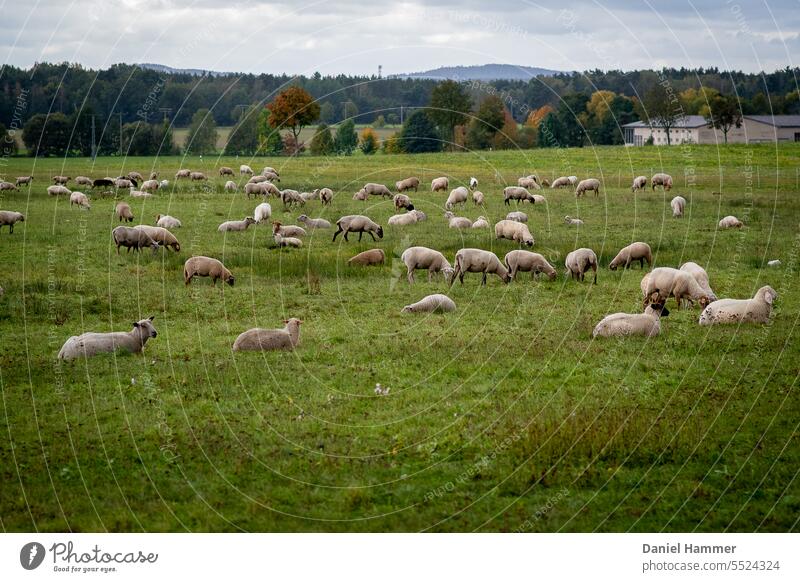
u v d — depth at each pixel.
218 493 11.14
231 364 16.11
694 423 13.08
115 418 13.31
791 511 10.85
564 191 51.78
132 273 25.55
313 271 26.31
